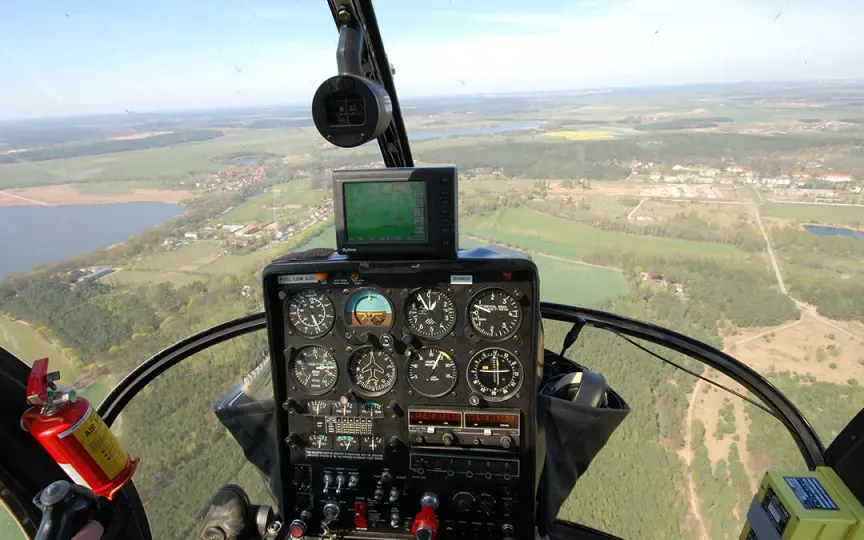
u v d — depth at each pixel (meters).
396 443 0.70
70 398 0.49
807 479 0.54
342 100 0.48
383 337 0.68
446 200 0.61
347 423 0.71
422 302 0.67
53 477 0.57
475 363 0.68
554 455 0.69
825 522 0.49
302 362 0.71
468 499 0.69
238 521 0.68
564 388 0.72
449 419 0.69
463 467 0.69
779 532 0.52
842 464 0.54
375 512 0.72
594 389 0.68
